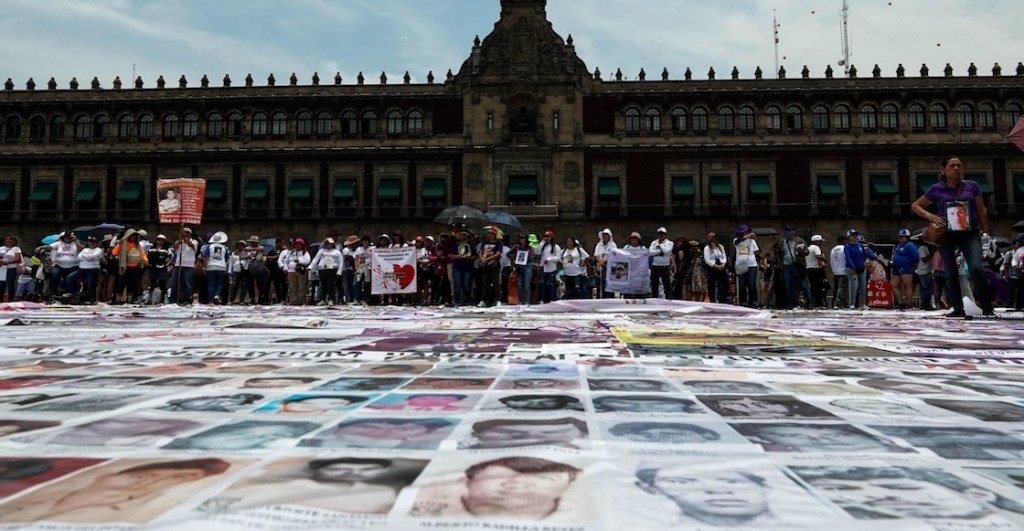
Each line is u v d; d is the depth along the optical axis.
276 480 1.94
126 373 4.38
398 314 13.16
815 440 2.48
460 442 2.42
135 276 20.39
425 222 49.25
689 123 49.53
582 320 10.91
